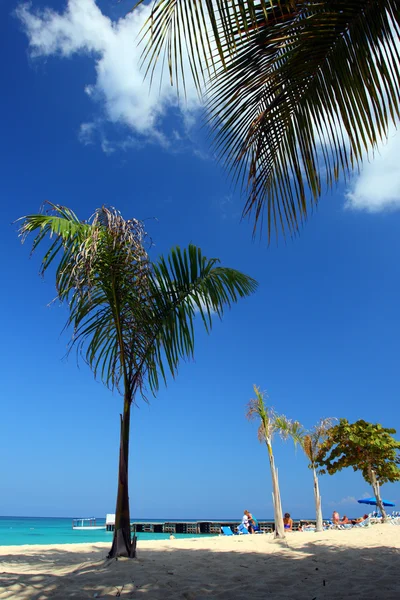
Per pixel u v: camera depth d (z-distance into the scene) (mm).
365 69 2914
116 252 6461
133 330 6855
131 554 6336
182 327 7039
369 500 26734
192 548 9281
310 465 15867
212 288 7102
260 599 4156
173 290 7129
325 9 2861
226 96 3145
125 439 6727
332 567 6020
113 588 4508
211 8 2605
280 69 3068
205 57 2766
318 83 3154
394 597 4141
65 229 6059
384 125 2914
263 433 12484
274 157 3467
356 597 4176
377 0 2807
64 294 6227
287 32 2904
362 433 14516
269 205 3506
